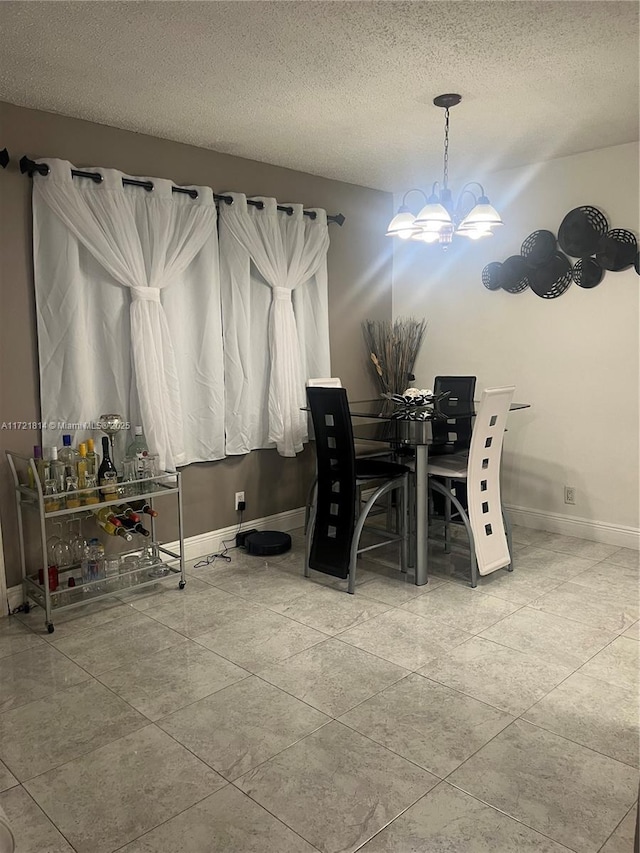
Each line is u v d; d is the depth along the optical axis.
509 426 4.72
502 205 4.61
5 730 2.29
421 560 3.57
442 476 4.02
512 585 3.59
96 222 3.42
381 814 1.86
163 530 3.94
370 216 5.07
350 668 2.69
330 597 3.45
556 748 2.15
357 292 5.04
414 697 2.47
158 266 3.64
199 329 3.93
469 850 1.73
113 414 3.51
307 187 4.57
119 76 2.90
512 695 2.47
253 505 4.41
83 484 3.27
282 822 1.83
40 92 3.07
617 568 3.85
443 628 3.06
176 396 3.77
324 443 3.57
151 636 3.02
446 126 3.33
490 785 1.98
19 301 3.27
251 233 4.09
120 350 3.59
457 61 2.77
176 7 2.30
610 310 4.16
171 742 2.21
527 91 3.11
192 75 2.89
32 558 3.37
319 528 3.67
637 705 2.40
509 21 2.43
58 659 2.81
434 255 5.04
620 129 3.70
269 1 2.26
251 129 3.63
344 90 3.08
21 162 3.20
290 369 4.33
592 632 3.00
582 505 4.41
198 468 4.07
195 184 3.93
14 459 3.27
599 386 4.26
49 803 1.92
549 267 4.38
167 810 1.89
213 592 3.54
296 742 2.20
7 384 3.25
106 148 3.54
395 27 2.46
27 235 3.28
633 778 2.00
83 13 2.33
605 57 2.74
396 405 4.20
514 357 4.66
